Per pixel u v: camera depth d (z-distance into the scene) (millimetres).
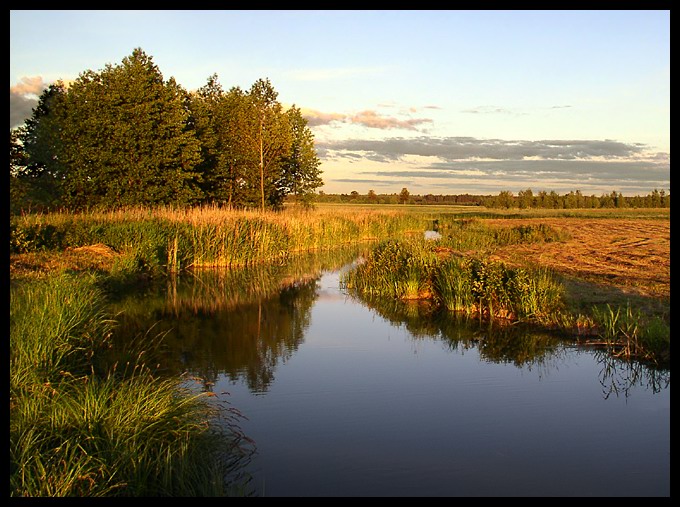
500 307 12828
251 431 6531
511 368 9008
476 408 7309
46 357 7410
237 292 16219
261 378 8469
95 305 10977
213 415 6512
